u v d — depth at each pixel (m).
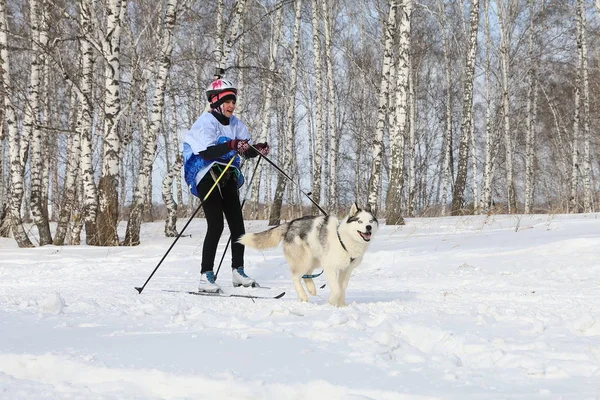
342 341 3.75
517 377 3.00
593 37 30.62
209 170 6.64
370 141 34.22
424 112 38.88
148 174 14.25
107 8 13.41
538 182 41.53
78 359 3.38
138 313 4.89
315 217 6.04
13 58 19.98
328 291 6.89
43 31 14.88
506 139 28.30
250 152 6.78
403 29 15.76
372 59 32.50
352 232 5.61
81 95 13.74
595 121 33.12
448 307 5.16
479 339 3.72
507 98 28.41
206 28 19.84
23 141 17.33
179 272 8.97
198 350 3.58
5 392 3.00
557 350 3.44
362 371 3.11
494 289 6.44
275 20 24.52
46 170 25.09
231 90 6.78
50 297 5.12
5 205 18.30
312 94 35.69
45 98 21.97
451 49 33.38
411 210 28.02
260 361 3.32
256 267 9.40
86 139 13.69
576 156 27.39
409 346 3.61
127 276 8.57
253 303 5.61
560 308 5.08
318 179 24.58
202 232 17.05
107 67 13.45
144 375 3.13
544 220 13.98
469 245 10.05
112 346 3.71
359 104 34.50
